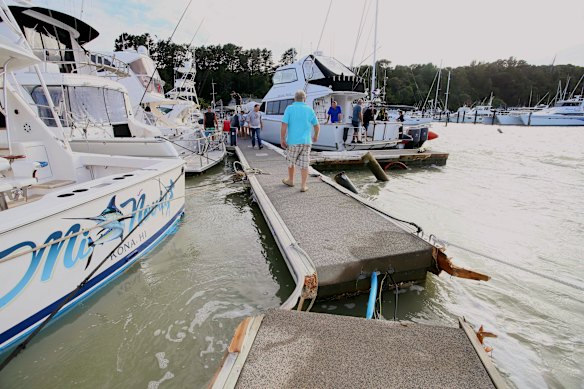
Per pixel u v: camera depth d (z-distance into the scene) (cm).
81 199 273
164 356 250
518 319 301
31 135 408
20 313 234
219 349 259
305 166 566
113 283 336
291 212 465
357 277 316
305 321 216
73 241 272
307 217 444
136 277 356
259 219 566
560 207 666
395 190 823
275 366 175
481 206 677
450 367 176
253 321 214
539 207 668
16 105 396
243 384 164
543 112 4506
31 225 231
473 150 1702
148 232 399
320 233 384
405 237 370
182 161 495
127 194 341
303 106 540
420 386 164
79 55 792
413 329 209
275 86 1415
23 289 233
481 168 1148
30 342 251
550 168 1139
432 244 348
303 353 185
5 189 287
